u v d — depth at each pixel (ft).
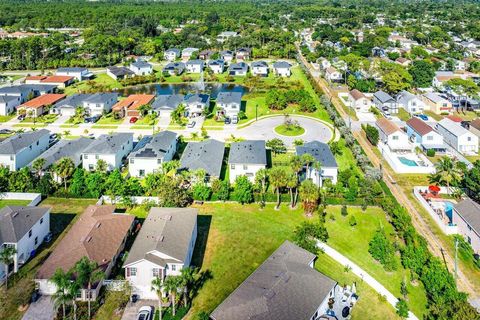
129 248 179.01
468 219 191.01
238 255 178.40
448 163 244.63
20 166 258.16
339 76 510.58
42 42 579.89
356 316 146.82
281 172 214.07
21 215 178.19
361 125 357.20
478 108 393.91
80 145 271.49
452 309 138.00
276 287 142.10
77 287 136.87
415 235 181.78
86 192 225.97
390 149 296.71
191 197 225.15
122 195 218.59
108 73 541.75
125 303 149.59
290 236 193.36
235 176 245.24
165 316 142.72
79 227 180.86
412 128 320.09
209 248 183.01
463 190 239.09
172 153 277.44
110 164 256.11
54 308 136.77
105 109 376.27
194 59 614.34
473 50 651.25
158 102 385.29
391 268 171.32
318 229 187.52
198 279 162.61
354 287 159.33
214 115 377.30
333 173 243.19
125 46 639.76
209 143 273.33
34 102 379.96
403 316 145.89
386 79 433.07
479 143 311.68
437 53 613.93
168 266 157.38
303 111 391.86
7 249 155.53
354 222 203.72
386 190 239.09
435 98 395.75
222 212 213.87
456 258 169.27
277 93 406.62
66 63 570.46
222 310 135.33
